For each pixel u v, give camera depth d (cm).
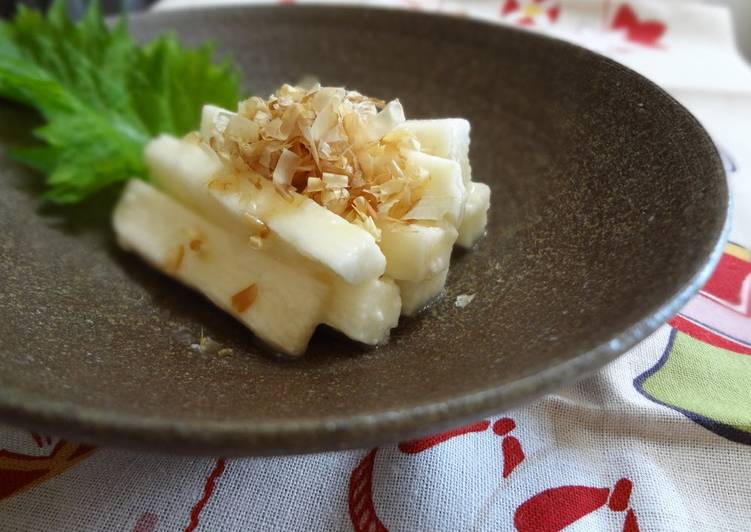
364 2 31
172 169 18
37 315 16
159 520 14
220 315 17
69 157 20
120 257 18
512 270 17
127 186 19
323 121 16
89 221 19
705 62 26
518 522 14
